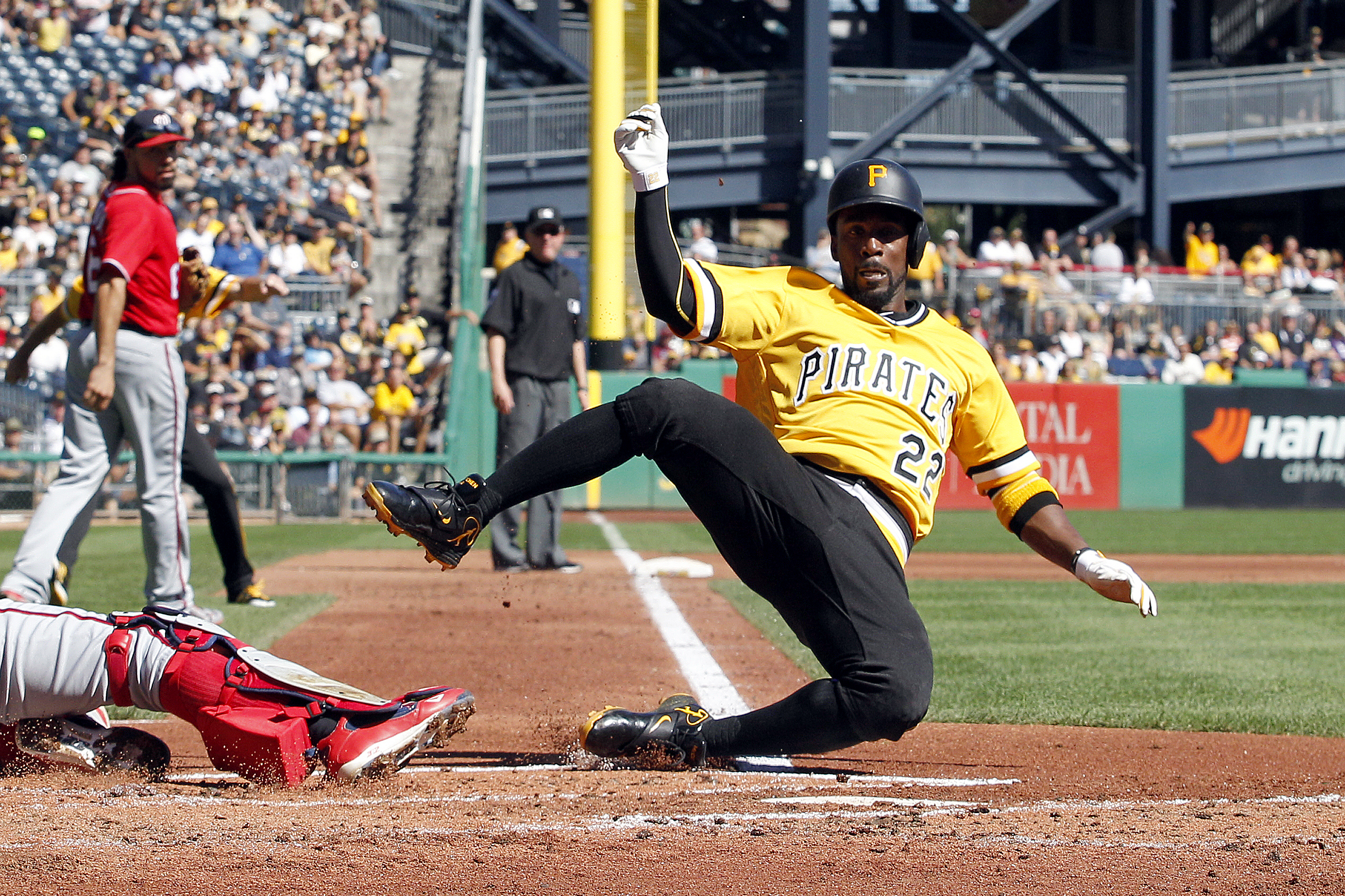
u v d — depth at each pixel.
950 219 103.00
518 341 29.89
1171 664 19.91
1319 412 67.06
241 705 11.23
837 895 8.07
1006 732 14.84
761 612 25.23
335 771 11.20
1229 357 71.81
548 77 94.44
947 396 12.16
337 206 70.25
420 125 82.06
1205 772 12.72
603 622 23.83
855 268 12.13
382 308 69.19
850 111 82.19
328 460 54.66
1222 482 66.56
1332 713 15.94
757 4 97.12
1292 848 9.20
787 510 11.09
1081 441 65.62
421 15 86.56
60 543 18.81
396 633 22.02
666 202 11.25
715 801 10.96
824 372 11.94
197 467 23.67
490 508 11.08
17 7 68.94
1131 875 8.52
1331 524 55.81
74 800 10.41
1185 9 110.12
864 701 11.38
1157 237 87.25
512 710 15.69
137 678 11.27
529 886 8.17
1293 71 91.12
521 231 92.19
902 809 10.70
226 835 9.23
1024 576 35.09
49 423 54.75
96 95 67.19
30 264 60.44
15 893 7.85
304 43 76.75
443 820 9.95
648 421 11.05
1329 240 107.25
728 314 11.76
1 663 11.08
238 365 56.56
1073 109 87.00
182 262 20.38
